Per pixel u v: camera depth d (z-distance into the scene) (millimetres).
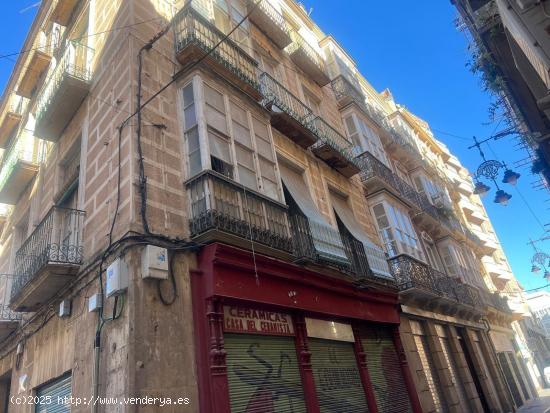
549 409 17000
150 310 5594
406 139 21562
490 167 9250
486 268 27594
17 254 8336
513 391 20016
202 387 5684
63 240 7461
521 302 33281
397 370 10953
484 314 19562
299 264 8305
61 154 9414
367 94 20859
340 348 9211
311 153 12047
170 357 5520
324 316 8812
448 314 16109
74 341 6395
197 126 7359
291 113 11250
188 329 5945
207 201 6637
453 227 21203
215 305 6238
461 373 14695
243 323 6727
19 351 8422
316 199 11047
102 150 7480
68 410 6246
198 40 8242
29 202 10945
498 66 7941
